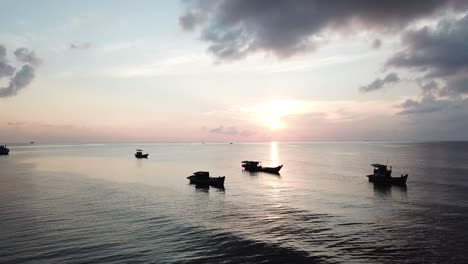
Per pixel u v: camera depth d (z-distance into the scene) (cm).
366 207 5144
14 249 3170
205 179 7425
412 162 13988
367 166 12738
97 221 4191
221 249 3219
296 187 7369
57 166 12625
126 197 5941
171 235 3638
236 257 3028
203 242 3412
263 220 4316
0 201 5475
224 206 5219
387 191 6669
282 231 3816
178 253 3109
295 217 4481
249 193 6538
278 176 9631
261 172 10675
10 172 10256
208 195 6266
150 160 16688
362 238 3569
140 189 6944
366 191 6706
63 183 7794
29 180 8325
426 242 3441
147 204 5312
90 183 7831
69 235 3600
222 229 3869
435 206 5194
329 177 9238
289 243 3400
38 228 3853
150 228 3897
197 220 4291
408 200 5694
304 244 3372
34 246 3253
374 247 3294
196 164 14088
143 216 4475
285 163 14750
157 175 9644
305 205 5306
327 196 6166
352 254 3119
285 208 5075
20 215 4478
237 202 5566
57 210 4797
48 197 5872
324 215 4603
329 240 3503
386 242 3438
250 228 3928
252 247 3278
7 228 3856
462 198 5850
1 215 4478
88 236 3575
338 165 13375
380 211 4853
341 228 3950
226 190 6919
